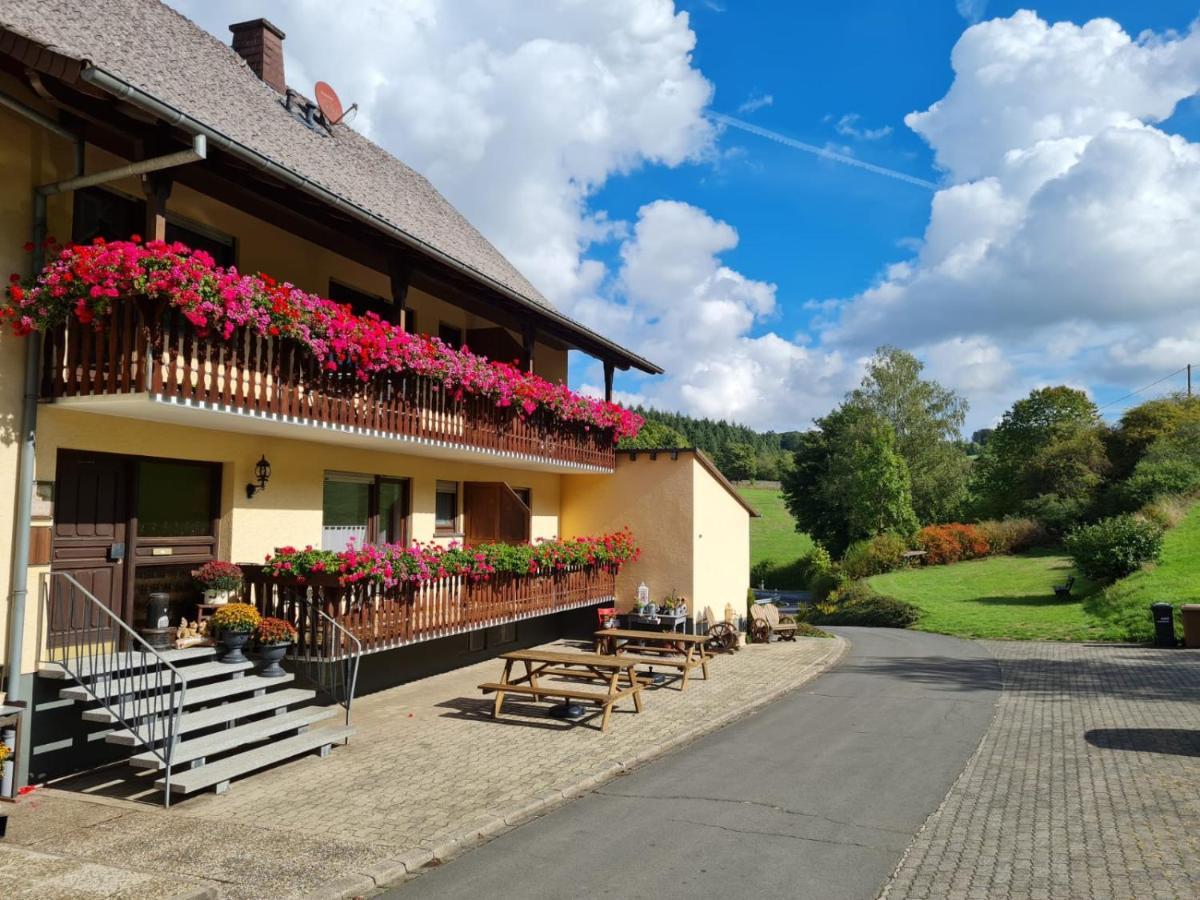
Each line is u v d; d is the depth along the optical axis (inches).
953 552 1619.1
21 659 309.7
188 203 401.4
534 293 724.0
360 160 596.4
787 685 550.0
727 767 346.0
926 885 219.8
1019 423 2370.8
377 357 423.2
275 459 443.2
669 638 561.0
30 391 314.3
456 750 365.4
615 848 250.2
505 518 629.9
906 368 2134.6
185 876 223.8
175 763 290.5
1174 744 374.0
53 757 317.4
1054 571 1348.4
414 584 462.0
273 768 334.3
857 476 1932.8
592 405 684.7
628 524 749.9
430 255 457.4
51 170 331.0
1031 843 250.7
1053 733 404.2
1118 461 1795.0
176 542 392.8
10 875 208.8
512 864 238.5
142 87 320.5
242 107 466.3
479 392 531.5
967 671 631.8
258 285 346.9
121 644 362.3
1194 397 1877.5
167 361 323.0
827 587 1742.1
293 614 403.9
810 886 220.4
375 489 535.5
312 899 210.1
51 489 325.4
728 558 826.2
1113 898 209.6
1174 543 1120.8
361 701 475.8
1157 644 740.7
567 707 432.1
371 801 291.6
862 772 336.5
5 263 311.9
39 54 283.4
